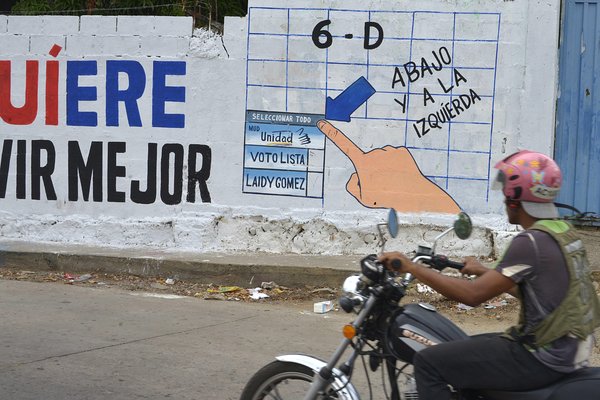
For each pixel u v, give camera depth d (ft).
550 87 26.07
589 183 28.19
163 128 28.63
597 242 26.91
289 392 12.80
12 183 29.86
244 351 19.67
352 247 27.58
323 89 27.53
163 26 28.32
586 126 28.09
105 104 28.99
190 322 22.25
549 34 25.88
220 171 28.35
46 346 19.61
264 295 25.12
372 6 26.99
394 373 11.59
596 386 10.03
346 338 11.53
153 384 17.08
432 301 24.02
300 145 27.81
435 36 26.68
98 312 23.07
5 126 29.73
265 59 27.73
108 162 29.14
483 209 26.84
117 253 27.76
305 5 27.35
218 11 34.04
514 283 10.23
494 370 10.39
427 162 27.12
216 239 28.48
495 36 26.27
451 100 26.78
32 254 27.81
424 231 27.12
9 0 40.57
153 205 28.94
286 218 27.96
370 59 27.14
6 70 29.55
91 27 28.84
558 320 10.07
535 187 10.34
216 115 28.22
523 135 26.37
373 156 27.37
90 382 17.08
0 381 16.96
